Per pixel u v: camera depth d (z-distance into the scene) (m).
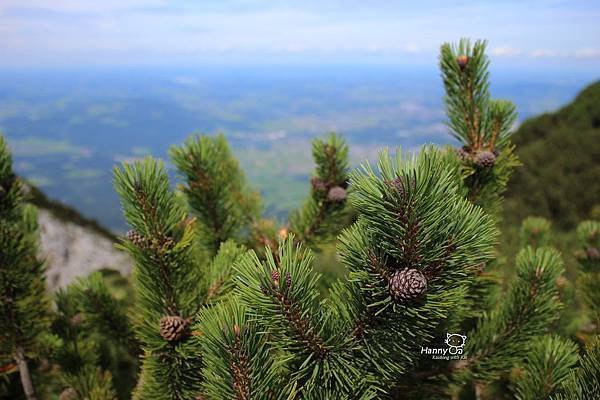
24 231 2.99
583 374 1.57
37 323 2.84
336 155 3.04
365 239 1.41
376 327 1.47
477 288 2.48
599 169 19.81
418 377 2.13
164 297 2.06
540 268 2.22
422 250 1.32
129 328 3.09
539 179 20.91
